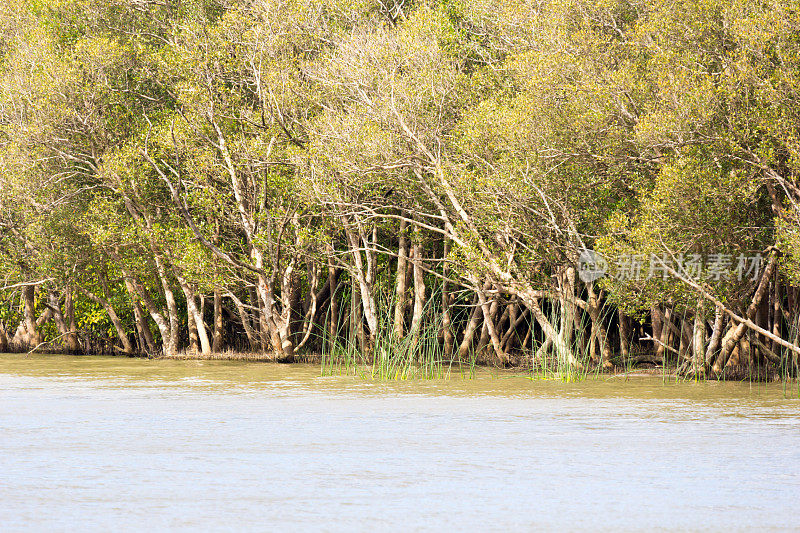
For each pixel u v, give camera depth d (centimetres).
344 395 4438
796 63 4519
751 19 4606
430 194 6084
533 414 3647
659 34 5000
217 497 2131
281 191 6888
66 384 5116
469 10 7056
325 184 6353
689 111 4597
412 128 6169
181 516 1958
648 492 2178
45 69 7225
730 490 2198
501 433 3106
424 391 4644
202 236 6838
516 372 6072
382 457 2641
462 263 5956
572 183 5431
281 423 3378
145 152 6988
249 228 7081
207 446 2838
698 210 4644
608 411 3747
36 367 6612
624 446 2828
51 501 2094
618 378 5484
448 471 2433
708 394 4475
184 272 7088
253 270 7019
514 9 6044
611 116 5200
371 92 6412
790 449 2772
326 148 6212
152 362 7188
